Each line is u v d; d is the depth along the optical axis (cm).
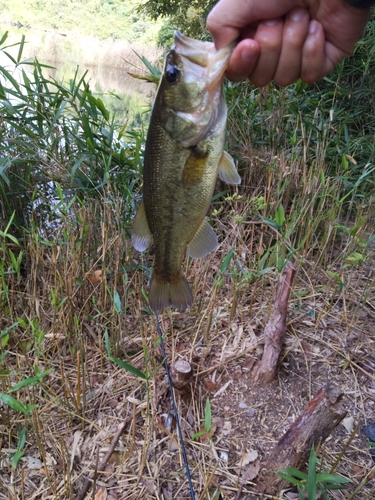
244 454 40
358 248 62
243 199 68
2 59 180
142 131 78
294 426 37
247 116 78
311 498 31
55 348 52
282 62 29
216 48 30
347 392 48
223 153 31
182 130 30
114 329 52
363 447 42
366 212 73
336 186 72
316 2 28
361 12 27
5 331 43
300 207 66
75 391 48
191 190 31
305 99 89
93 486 38
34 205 66
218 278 58
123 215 61
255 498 37
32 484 39
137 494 38
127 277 56
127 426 44
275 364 48
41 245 63
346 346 53
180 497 38
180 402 46
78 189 65
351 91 92
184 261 61
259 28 28
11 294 55
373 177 81
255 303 59
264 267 62
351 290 62
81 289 56
